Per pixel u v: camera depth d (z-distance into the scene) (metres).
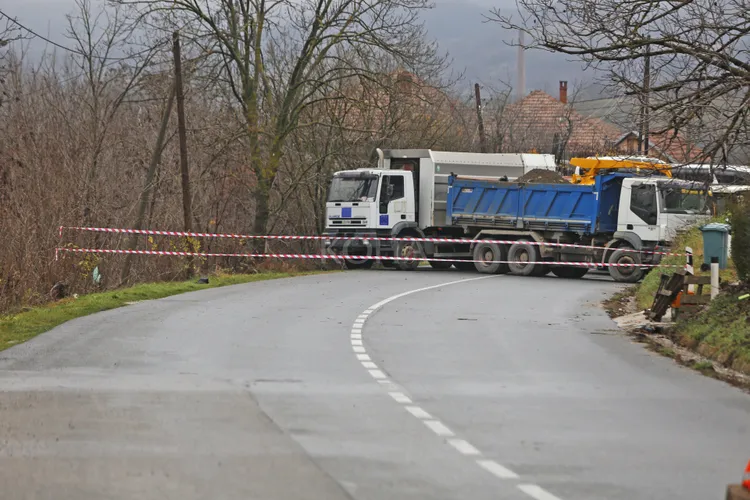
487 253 78.06
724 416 21.36
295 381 24.84
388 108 84.44
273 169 80.50
